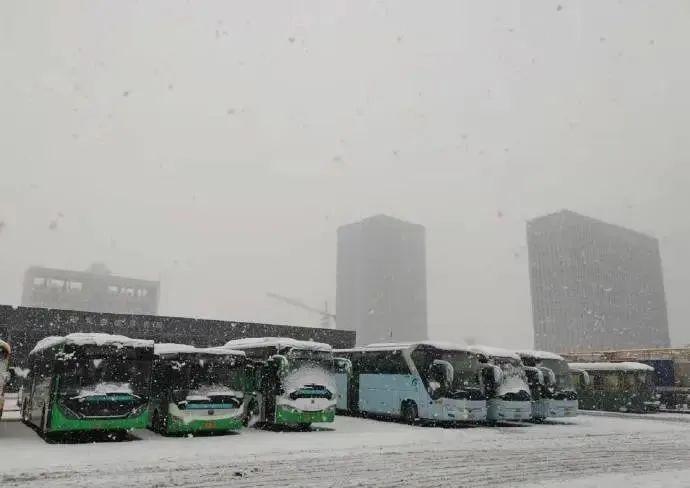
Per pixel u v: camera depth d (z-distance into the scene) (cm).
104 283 10581
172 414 1530
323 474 1017
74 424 1366
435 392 1939
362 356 2358
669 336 15250
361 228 18412
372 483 946
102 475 970
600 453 1377
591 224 14050
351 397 2370
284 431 1777
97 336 1464
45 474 970
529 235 14462
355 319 17600
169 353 1652
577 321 13012
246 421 1891
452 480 991
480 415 1973
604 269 13825
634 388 2923
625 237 14825
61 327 3281
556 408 2238
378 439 1574
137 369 1478
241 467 1076
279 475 1000
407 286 18050
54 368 1395
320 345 1895
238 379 1653
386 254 17875
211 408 1572
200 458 1176
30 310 3225
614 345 13300
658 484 970
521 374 2167
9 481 909
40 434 1564
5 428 1711
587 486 948
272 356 1841
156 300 11000
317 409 1795
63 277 10269
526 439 1673
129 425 1432
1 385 1473
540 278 13925
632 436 1794
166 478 954
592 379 3108
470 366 2038
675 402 3200
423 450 1372
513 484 961
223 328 3706
